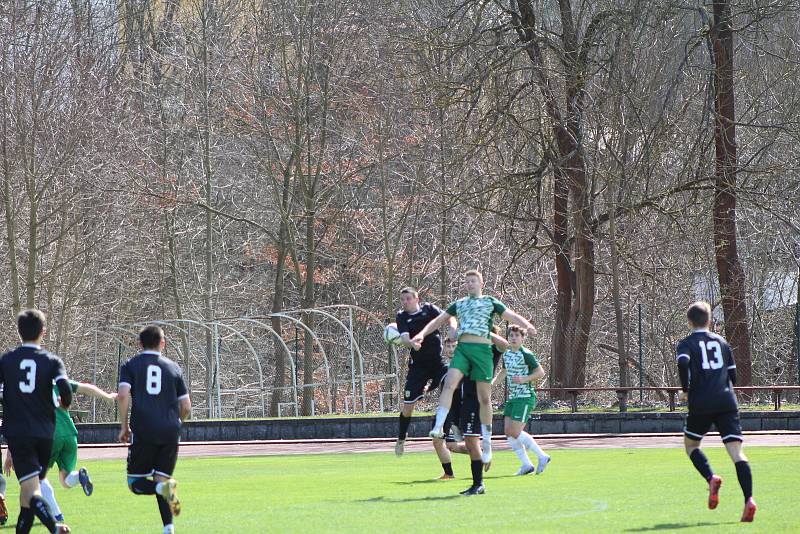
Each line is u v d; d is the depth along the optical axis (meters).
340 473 45.19
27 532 25.02
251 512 29.69
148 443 25.38
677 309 118.56
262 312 146.75
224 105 123.56
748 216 116.44
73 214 116.00
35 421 25.19
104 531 26.56
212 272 128.50
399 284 134.75
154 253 128.12
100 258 120.81
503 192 96.00
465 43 88.81
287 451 66.69
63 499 35.44
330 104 121.12
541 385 115.88
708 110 88.44
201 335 142.12
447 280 131.88
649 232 109.94
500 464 49.00
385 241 116.44
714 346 28.05
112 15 124.50
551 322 127.94
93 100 109.81
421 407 114.88
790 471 40.72
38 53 103.69
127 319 131.50
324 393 148.75
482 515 27.78
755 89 106.50
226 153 132.38
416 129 116.06
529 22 91.38
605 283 118.25
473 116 99.81
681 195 96.62
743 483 26.53
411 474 43.59
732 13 87.62
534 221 98.00
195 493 36.19
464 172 107.06
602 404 90.56
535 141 90.31
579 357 92.31
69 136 104.81
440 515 27.91
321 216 128.00
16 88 101.56
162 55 130.62
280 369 129.12
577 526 25.47
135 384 25.69
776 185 94.50
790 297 126.12
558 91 89.62
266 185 136.00
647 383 115.25
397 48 99.88
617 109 86.06
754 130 106.06
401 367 142.38
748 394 88.00
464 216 124.81
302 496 34.16
